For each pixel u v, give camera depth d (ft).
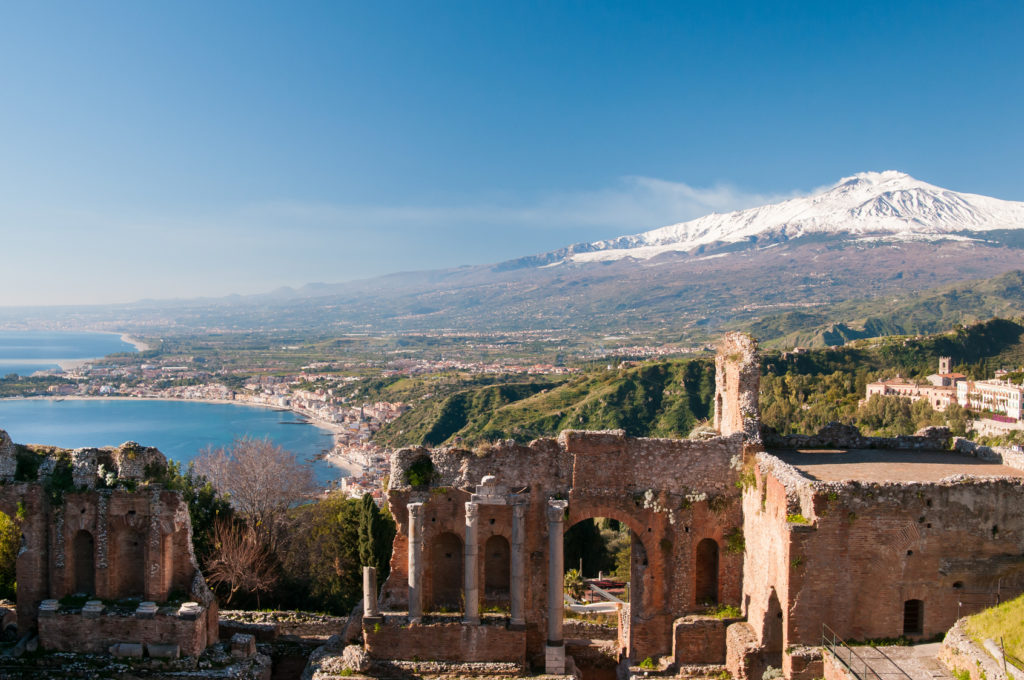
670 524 132.16
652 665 129.18
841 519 112.68
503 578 138.51
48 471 139.44
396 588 134.41
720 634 128.77
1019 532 113.50
